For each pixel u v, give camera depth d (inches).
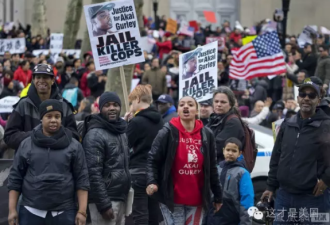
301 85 363.9
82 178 339.6
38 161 332.8
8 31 1332.4
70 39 1302.9
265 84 879.1
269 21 1327.5
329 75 832.9
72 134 348.2
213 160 367.6
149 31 1289.4
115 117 368.2
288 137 368.2
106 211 357.4
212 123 417.7
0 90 804.0
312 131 361.7
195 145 359.6
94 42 461.4
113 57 461.7
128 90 760.3
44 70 356.5
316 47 1015.6
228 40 1339.8
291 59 943.7
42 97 360.5
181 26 1312.7
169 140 358.0
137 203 418.3
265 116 693.3
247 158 412.8
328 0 1739.7
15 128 358.3
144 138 415.8
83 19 1692.9
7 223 388.5
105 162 364.5
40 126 339.0
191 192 361.1
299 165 362.6
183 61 470.3
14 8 1679.4
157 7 1592.0
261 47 736.3
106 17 460.4
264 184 515.8
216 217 400.8
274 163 381.1
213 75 455.5
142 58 464.4
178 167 359.3
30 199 332.8
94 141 359.6
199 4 1788.9
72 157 337.7
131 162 419.2
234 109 416.5
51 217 333.4
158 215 434.3
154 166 361.1
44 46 1273.4
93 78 894.4
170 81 973.2
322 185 356.8
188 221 365.4
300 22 1743.4
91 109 645.9
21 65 900.0
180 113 358.6
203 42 1284.4
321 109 367.9
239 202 396.2
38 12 1412.4
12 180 336.2
